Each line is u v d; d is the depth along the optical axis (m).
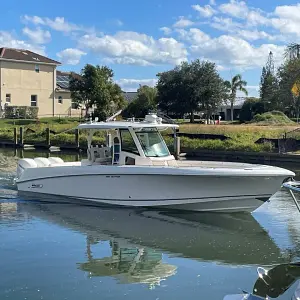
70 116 59.97
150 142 13.10
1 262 8.24
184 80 62.78
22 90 57.31
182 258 8.65
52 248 9.09
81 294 6.97
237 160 27.30
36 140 37.44
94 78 54.16
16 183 14.67
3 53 56.41
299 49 28.23
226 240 9.78
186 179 11.75
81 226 10.80
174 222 11.27
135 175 12.16
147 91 64.94
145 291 7.11
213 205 12.01
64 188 13.30
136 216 11.82
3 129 43.16
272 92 73.81
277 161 25.84
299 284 6.56
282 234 10.27
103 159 13.48
